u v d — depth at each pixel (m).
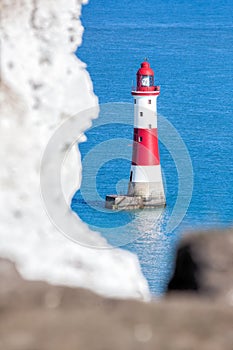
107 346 11.98
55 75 32.44
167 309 13.06
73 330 12.34
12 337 12.16
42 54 32.66
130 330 12.38
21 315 12.94
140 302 13.38
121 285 28.30
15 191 29.88
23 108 31.25
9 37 32.00
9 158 30.27
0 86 31.03
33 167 30.62
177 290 15.66
